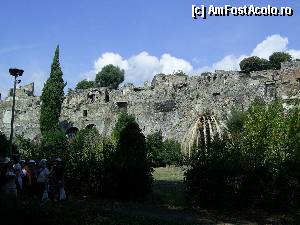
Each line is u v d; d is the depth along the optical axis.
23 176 18.94
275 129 19.55
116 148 21.17
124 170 20.14
